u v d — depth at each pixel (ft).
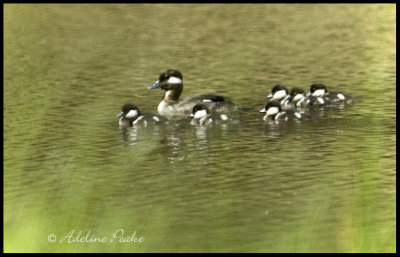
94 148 58.13
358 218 41.01
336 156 55.06
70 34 106.32
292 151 56.54
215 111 66.85
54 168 52.90
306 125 63.77
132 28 109.60
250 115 67.72
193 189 48.83
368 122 64.13
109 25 111.86
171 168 53.11
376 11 116.67
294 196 47.29
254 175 51.42
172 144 59.21
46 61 91.25
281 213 44.62
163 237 41.39
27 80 82.23
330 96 70.69
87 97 74.95
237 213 44.83
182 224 43.37
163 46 98.27
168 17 116.67
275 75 83.10
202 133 62.18
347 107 69.36
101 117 67.51
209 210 45.34
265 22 111.96
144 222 43.39
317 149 56.90
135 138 60.90
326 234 41.19
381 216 43.21
